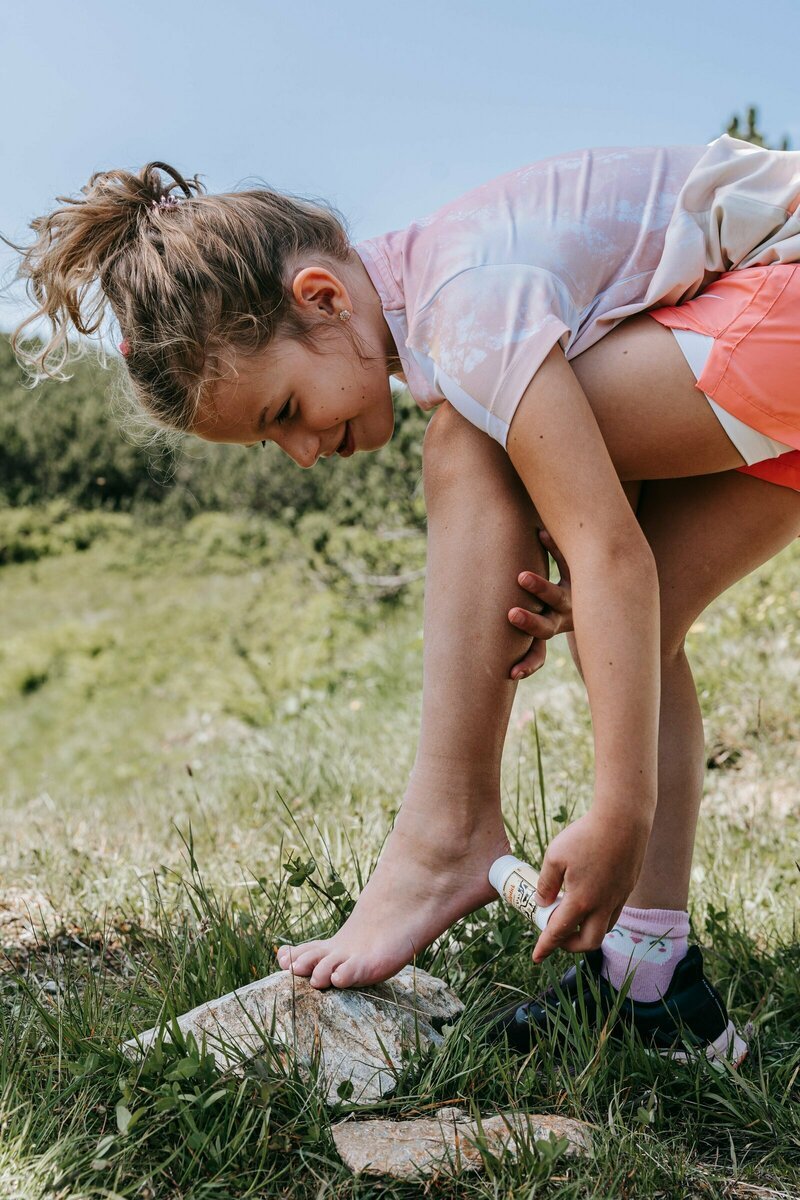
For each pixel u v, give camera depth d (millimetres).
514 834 1952
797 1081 1427
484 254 1318
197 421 1463
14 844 2803
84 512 11758
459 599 1346
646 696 1171
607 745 1171
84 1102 1242
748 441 1308
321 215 1482
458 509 1350
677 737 1506
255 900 1897
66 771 8102
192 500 11078
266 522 9805
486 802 1402
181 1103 1201
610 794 1166
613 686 1167
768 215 1343
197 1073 1242
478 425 1273
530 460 1229
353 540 8117
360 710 5172
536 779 3148
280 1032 1353
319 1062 1312
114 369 1666
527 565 1347
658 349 1296
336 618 7949
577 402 1222
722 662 3934
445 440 1361
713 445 1315
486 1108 1298
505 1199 1101
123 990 1620
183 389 1432
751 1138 1291
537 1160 1135
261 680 7973
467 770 1385
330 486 8680
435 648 1368
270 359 1396
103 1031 1424
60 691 9719
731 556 1479
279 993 1389
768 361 1254
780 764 3238
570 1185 1111
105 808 3740
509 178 1449
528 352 1223
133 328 1439
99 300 1530
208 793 3850
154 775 6418
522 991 1536
